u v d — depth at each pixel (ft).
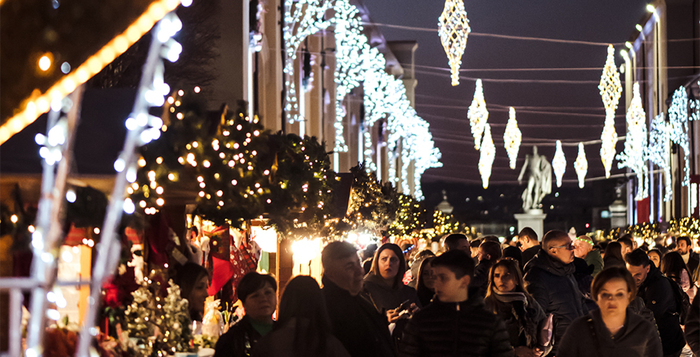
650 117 219.20
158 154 22.94
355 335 18.03
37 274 10.57
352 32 108.88
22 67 10.94
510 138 93.61
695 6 196.95
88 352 10.41
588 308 29.66
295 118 87.20
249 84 63.46
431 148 170.19
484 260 32.12
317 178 36.96
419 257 35.04
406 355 17.16
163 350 20.65
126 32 10.87
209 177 24.70
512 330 22.98
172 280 22.79
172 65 51.03
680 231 122.11
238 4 54.54
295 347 14.73
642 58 233.35
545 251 26.40
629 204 250.37
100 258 10.37
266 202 31.76
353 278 18.49
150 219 25.73
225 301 34.60
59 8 10.83
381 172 195.72
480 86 76.07
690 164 163.63
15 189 16.87
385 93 143.95
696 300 21.80
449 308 16.97
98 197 18.01
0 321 16.66
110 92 20.17
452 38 34.45
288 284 15.43
